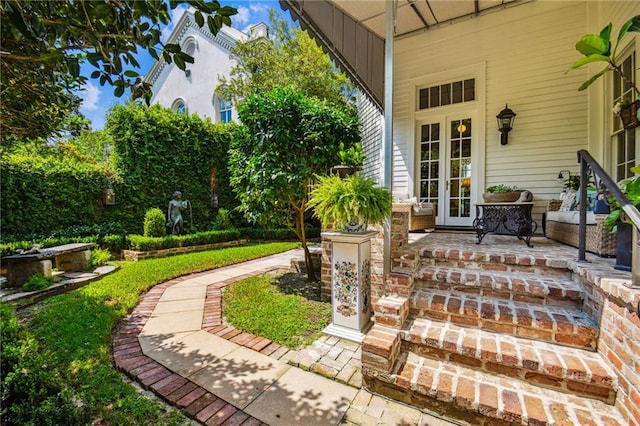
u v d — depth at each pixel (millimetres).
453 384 1793
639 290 1515
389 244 2652
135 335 2736
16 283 4023
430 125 5648
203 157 8953
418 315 2414
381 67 5535
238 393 1924
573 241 3148
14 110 1989
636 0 3324
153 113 7863
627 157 3605
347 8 3971
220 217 8867
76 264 5000
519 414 1565
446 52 5328
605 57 1253
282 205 4191
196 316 3195
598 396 1675
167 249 6961
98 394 1846
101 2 1144
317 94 9961
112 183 7121
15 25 1030
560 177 4551
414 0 4465
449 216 5512
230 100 10695
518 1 4730
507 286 2363
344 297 2691
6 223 5633
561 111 4617
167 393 1908
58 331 2652
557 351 1876
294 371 2176
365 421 1708
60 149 8609
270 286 4250
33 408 1432
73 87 2268
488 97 5066
